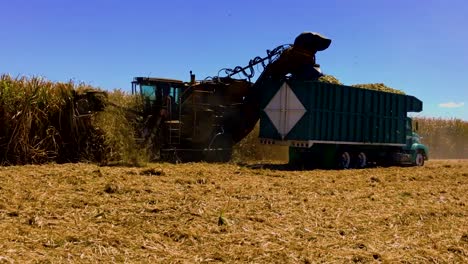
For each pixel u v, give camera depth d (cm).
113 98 1697
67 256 550
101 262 538
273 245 633
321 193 1074
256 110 1880
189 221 736
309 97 1709
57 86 1518
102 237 623
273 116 1805
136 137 1628
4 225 663
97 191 942
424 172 1678
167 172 1283
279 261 574
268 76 1841
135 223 708
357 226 756
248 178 1285
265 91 1836
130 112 1638
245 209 841
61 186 989
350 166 1869
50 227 666
